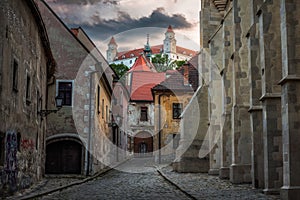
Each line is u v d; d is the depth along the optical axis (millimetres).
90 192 16047
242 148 20500
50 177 24266
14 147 15117
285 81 13070
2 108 13266
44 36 20844
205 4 30469
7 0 13680
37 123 20484
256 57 17750
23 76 16562
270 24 15789
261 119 17469
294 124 12883
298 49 13117
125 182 21219
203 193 15148
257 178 17250
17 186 15578
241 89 21156
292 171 12742
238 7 21859
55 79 27375
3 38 13242
